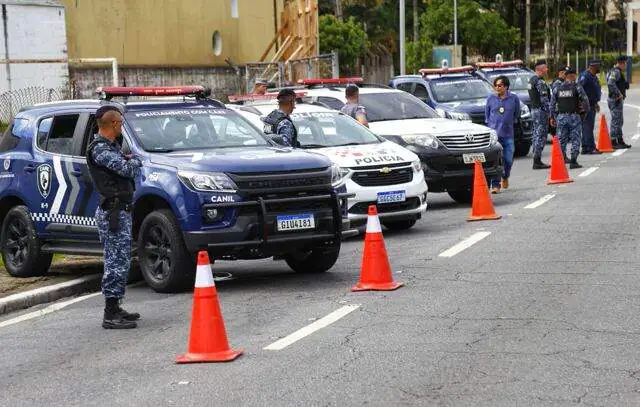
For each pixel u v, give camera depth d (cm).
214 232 1431
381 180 1952
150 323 1311
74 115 1656
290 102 1922
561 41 11869
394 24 10238
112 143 1298
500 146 2348
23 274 1714
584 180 2597
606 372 966
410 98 2550
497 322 1185
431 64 8681
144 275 1526
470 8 10138
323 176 1497
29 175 1684
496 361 1018
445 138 2269
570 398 891
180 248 1465
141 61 4753
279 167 1468
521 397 898
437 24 10081
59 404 968
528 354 1039
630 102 6981
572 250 1639
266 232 1445
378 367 1017
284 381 986
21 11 3981
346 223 1553
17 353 1202
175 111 1628
